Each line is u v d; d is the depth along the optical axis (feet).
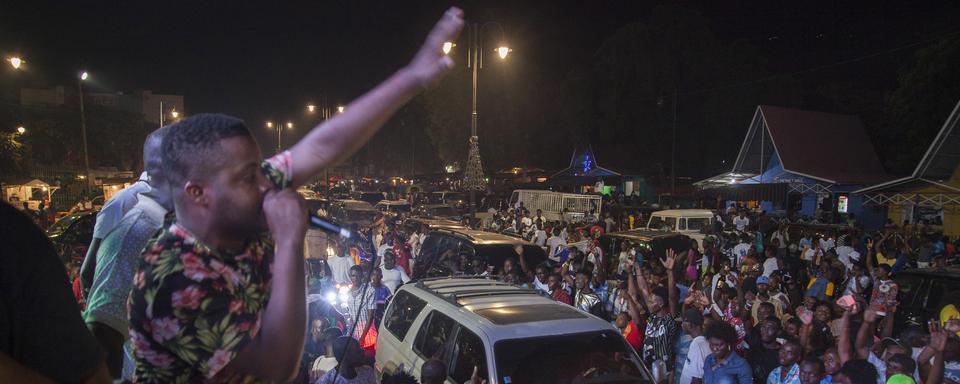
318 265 34.60
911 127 103.55
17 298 3.53
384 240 48.08
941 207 71.56
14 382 3.29
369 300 27.30
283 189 4.29
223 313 4.04
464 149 144.56
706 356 20.71
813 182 100.07
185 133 4.14
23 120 139.44
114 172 155.22
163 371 4.06
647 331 23.72
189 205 4.15
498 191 127.13
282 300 3.95
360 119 4.77
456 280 25.64
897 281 28.40
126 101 215.31
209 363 4.01
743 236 57.00
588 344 18.26
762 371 21.56
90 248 8.71
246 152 4.18
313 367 18.92
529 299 21.67
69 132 147.84
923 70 95.81
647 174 132.26
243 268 4.29
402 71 4.89
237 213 4.13
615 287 28.55
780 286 29.09
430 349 20.40
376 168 240.12
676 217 64.13
